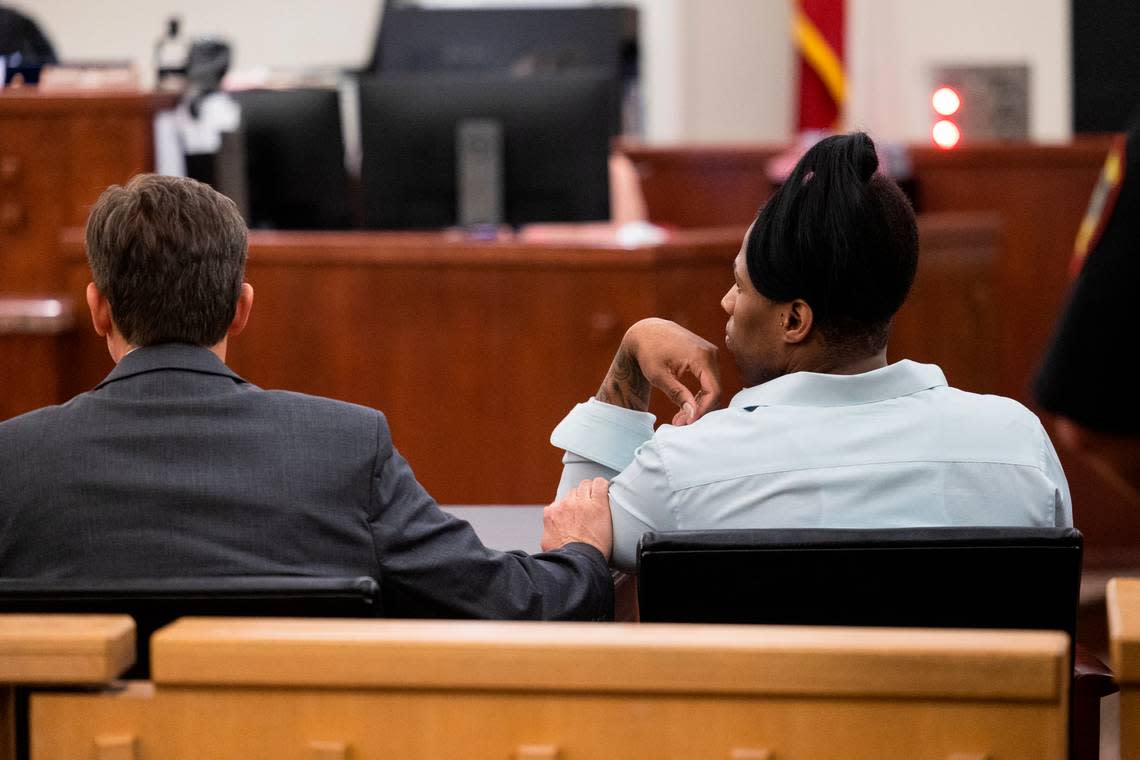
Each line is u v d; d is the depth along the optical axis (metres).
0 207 7.75
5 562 2.87
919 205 9.31
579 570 3.00
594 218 8.65
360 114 8.77
